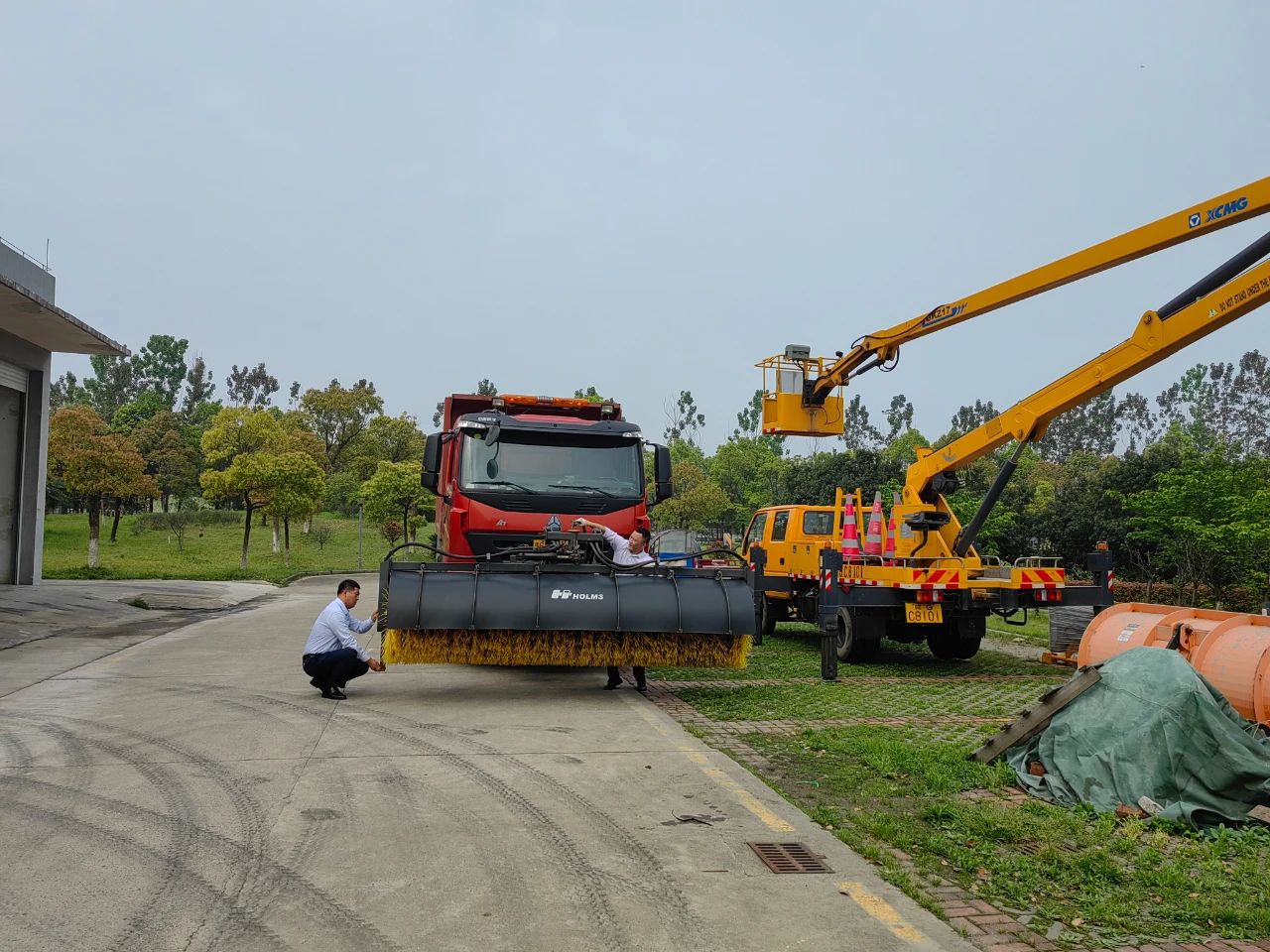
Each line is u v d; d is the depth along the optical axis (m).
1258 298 9.38
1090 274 10.57
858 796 6.00
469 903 4.09
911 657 13.57
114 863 4.51
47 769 6.25
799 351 14.30
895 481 36.69
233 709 8.38
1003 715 8.88
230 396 127.94
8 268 20.36
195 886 4.23
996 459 41.34
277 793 5.69
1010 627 17.92
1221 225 9.55
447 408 13.83
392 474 44.00
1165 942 3.89
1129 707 5.98
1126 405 94.00
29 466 22.94
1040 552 27.59
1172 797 5.62
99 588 22.36
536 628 8.80
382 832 5.00
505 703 8.84
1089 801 5.70
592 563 9.92
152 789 5.75
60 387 116.06
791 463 58.16
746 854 4.80
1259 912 4.11
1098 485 27.31
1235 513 18.59
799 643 15.12
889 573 11.51
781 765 6.79
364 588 27.67
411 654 8.89
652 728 7.78
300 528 54.91
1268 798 5.59
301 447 56.81
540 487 11.27
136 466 33.59
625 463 11.60
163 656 11.94
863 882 4.46
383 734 7.38
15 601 18.00
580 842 4.91
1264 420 71.06
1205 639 7.30
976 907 4.22
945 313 12.13
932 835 5.17
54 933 3.71
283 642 13.64
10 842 4.80
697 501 55.56
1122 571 26.20
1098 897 4.33
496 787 5.88
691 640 9.31
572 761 6.59
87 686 9.59
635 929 3.86
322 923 3.86
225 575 29.91
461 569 9.23
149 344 116.94
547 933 3.80
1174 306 10.10
